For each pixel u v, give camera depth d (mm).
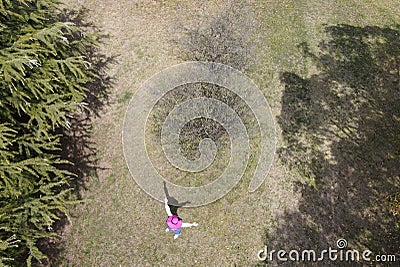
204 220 10117
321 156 10828
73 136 11219
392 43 12969
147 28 13188
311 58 12625
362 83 12062
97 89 11930
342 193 10312
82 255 9719
